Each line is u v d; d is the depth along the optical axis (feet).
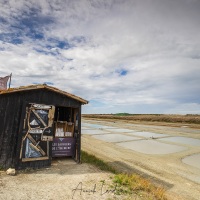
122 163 42.68
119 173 34.14
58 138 37.40
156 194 25.31
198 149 63.67
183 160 48.85
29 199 21.34
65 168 33.53
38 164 32.27
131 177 30.99
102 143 67.62
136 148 61.87
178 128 137.69
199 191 29.71
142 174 35.91
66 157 40.22
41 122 33.12
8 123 30.99
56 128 37.42
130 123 181.06
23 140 31.01
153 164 43.60
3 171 29.32
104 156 48.08
